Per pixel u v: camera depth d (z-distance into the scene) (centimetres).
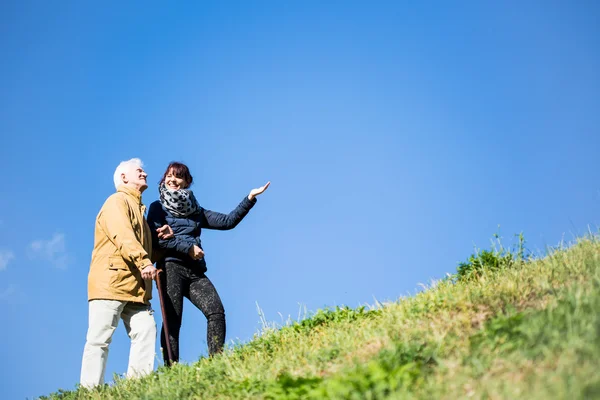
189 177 712
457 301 512
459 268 639
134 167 700
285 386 425
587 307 400
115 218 650
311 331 600
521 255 626
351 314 608
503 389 338
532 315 416
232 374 527
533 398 312
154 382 563
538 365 356
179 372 575
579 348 348
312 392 381
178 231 684
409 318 521
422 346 434
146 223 681
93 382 626
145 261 640
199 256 667
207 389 512
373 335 507
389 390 361
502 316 437
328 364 480
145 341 650
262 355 565
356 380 367
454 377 373
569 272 527
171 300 659
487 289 534
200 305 664
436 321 493
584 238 625
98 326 638
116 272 648
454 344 428
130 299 652
